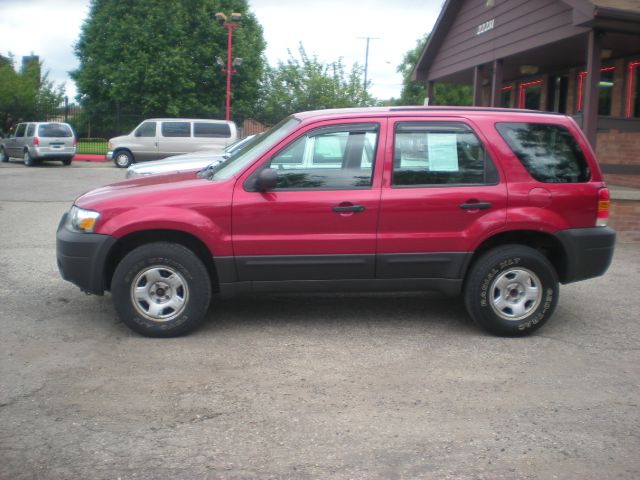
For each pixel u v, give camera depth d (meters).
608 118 11.67
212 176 5.66
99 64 40.69
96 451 3.47
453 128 5.52
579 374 4.69
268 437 3.65
